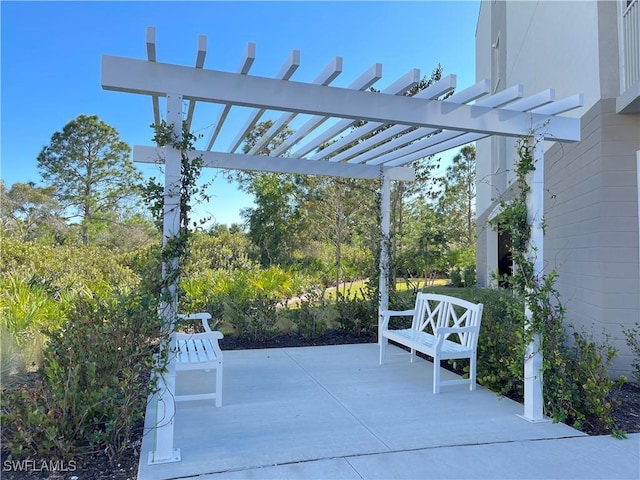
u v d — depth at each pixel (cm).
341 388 405
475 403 366
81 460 253
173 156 274
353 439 289
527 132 345
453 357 398
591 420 324
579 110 501
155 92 266
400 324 612
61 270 814
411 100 319
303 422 320
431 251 944
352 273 960
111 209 2152
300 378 437
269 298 651
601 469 248
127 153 2219
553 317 337
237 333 627
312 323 625
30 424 246
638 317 425
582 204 483
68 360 299
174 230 273
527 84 775
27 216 1830
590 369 326
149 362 261
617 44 441
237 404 359
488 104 336
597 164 446
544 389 333
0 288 600
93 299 471
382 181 582
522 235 346
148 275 285
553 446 280
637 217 429
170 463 252
